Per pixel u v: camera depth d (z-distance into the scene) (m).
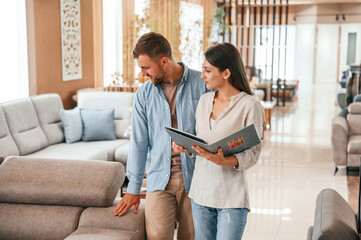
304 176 6.07
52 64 6.57
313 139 8.56
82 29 7.33
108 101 6.15
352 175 6.12
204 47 7.17
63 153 5.14
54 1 6.54
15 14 5.96
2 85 5.84
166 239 2.51
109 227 2.44
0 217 2.50
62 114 5.77
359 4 9.79
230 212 2.24
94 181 2.49
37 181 2.51
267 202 5.00
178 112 2.53
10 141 4.76
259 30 9.35
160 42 2.42
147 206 2.55
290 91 10.17
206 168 2.29
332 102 10.12
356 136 6.30
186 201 2.56
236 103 2.26
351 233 2.12
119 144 5.77
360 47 9.92
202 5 7.08
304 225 4.33
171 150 2.53
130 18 6.51
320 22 10.11
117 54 6.64
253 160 2.21
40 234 2.46
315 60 10.11
